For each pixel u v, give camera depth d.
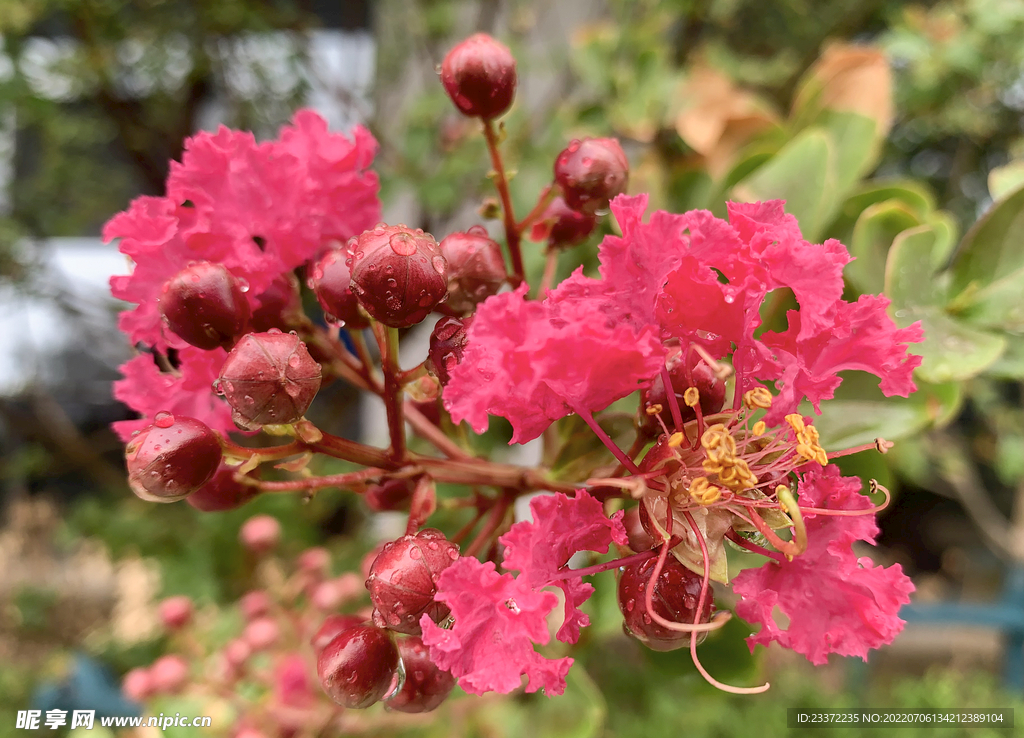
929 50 0.27
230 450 0.07
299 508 0.27
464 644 0.06
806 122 0.13
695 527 0.07
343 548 0.28
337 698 0.07
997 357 0.10
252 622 0.15
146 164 0.31
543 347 0.06
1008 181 0.12
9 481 0.41
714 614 0.07
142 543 0.29
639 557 0.07
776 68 0.29
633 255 0.06
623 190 0.09
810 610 0.07
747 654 0.11
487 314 0.06
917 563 0.48
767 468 0.07
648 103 0.18
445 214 0.25
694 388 0.07
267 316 0.08
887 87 0.12
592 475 0.08
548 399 0.06
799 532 0.06
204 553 0.27
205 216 0.08
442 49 0.30
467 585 0.06
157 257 0.08
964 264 0.10
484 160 0.22
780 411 0.07
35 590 0.36
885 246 0.10
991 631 0.39
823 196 0.11
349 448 0.07
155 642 0.29
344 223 0.08
